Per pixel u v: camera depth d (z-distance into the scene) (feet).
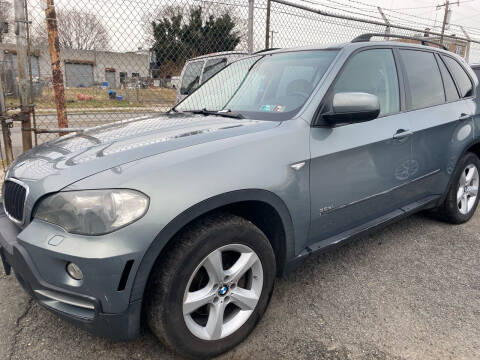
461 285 9.25
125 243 5.53
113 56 28.27
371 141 8.80
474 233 12.29
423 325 7.75
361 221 9.28
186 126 8.06
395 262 10.37
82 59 58.39
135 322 5.91
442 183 11.62
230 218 6.58
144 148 6.60
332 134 8.18
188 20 24.76
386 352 7.01
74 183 5.88
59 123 16.38
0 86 15.60
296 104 8.36
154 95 29.76
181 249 5.98
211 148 6.65
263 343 7.23
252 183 6.68
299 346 7.16
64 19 38.06
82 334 7.45
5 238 6.54
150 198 5.73
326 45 9.89
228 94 10.30
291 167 7.32
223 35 25.30
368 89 9.34
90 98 43.70
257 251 6.94
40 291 6.02
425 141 10.44
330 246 8.52
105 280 5.51
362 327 7.70
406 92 10.36
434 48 12.07
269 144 7.22
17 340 7.25
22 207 6.52
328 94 8.38
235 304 7.00
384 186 9.45
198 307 6.39
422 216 13.70
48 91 27.02
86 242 5.53
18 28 14.62
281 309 8.27
